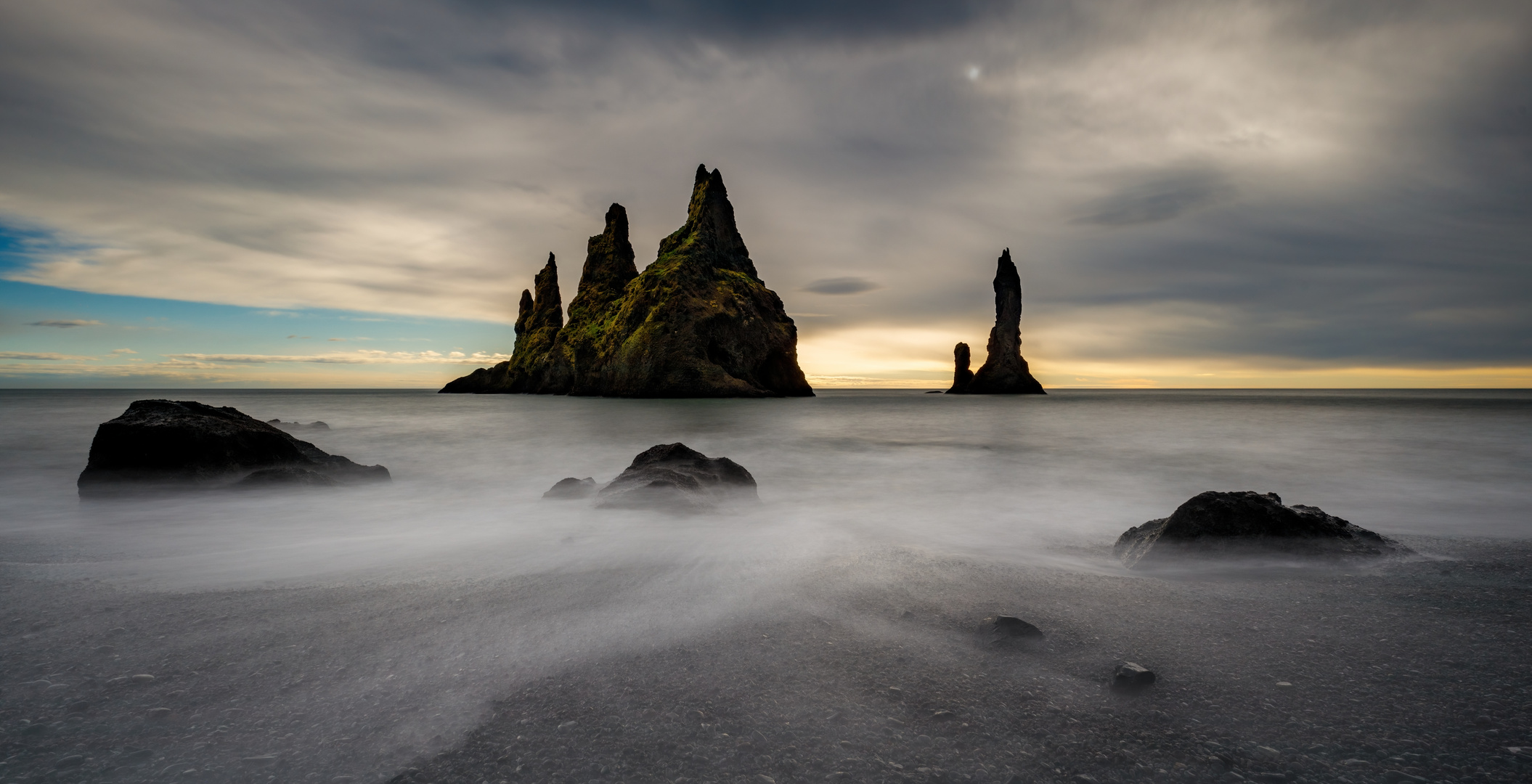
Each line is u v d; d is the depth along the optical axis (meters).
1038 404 71.38
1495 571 5.36
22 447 17.69
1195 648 3.63
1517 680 3.17
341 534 7.23
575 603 4.45
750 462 16.64
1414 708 2.88
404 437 23.42
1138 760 2.47
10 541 6.90
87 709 2.82
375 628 3.92
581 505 8.86
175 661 3.37
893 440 23.38
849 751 2.56
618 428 29.23
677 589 4.82
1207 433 26.17
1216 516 5.93
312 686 3.09
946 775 2.39
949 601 4.57
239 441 10.93
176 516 8.55
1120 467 15.20
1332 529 5.91
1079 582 5.12
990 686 3.13
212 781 2.31
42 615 4.13
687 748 2.57
